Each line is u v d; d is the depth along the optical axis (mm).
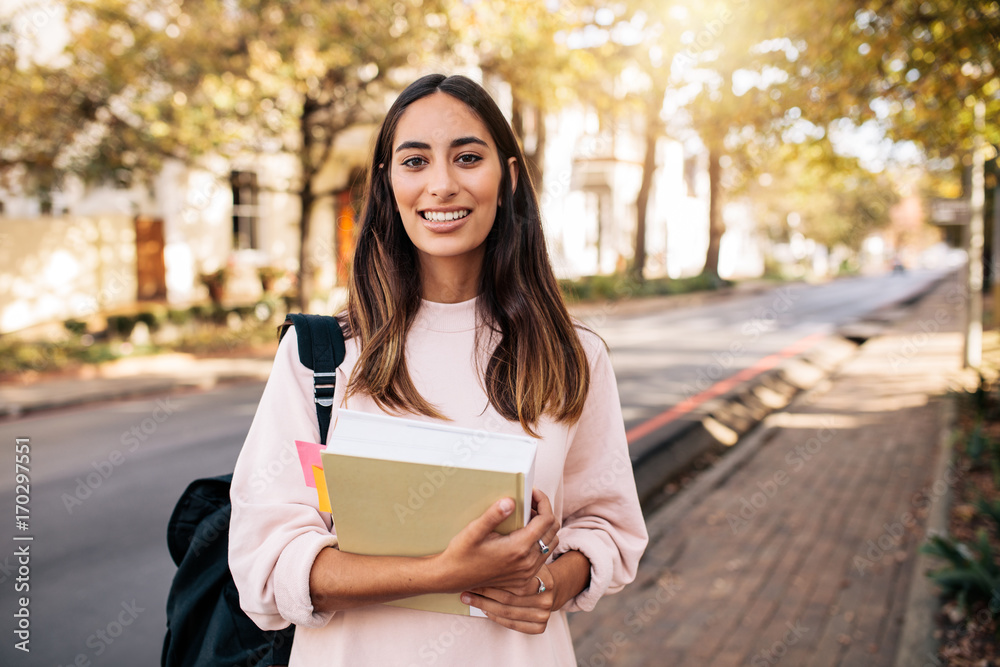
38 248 13453
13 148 11367
